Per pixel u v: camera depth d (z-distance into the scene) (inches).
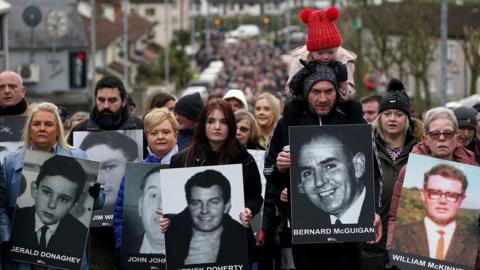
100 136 485.7
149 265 439.8
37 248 419.5
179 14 6023.6
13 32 2490.2
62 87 2502.5
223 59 4758.9
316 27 386.6
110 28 3405.5
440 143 402.3
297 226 379.9
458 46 3112.7
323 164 379.9
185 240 392.2
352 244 388.2
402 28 2475.4
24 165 420.5
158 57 3988.7
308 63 386.9
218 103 395.5
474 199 395.2
